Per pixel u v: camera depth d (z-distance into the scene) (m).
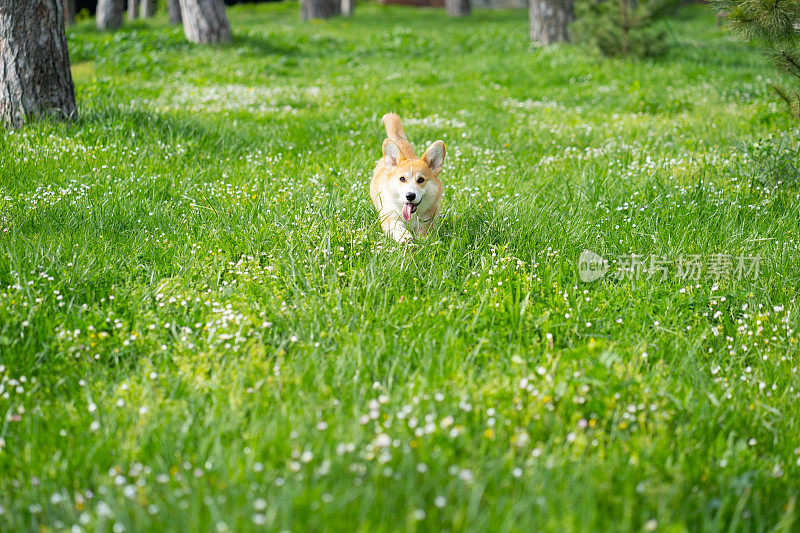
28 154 7.00
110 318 4.20
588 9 16.06
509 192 6.57
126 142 7.90
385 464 2.81
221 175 7.19
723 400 3.49
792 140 7.42
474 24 28.95
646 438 3.07
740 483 2.85
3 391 3.45
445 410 3.21
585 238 5.54
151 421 3.17
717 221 5.80
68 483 2.87
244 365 3.63
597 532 2.48
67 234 5.25
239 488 2.67
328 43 21.75
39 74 8.04
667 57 16.05
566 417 3.26
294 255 4.98
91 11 38.03
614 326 4.30
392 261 4.87
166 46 19.03
